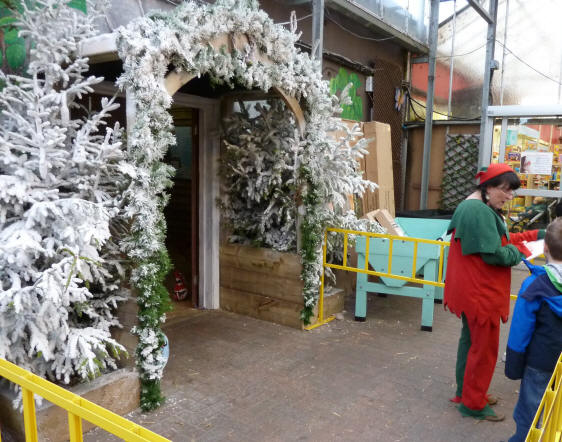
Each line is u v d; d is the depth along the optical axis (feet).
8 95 9.49
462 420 9.99
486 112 26.04
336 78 24.98
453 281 9.89
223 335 14.56
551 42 28.63
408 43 29.50
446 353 13.52
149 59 9.23
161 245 10.00
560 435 5.65
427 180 28.25
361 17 23.77
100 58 10.41
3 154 9.20
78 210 8.65
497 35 30.17
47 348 8.42
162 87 9.58
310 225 14.39
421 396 10.99
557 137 24.61
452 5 31.32
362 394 11.02
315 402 10.60
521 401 7.70
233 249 16.35
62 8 10.09
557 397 5.61
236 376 11.81
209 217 16.57
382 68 28.91
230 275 16.58
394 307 17.92
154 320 9.87
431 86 27.55
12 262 8.20
